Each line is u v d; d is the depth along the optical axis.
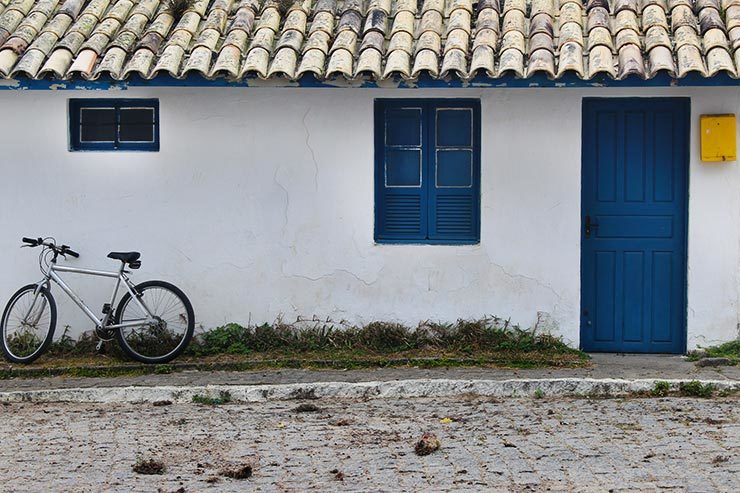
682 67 9.73
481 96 10.71
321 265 10.97
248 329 11.00
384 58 10.45
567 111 10.65
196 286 11.07
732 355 10.46
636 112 10.75
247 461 7.82
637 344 10.89
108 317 10.74
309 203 10.94
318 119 10.88
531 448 7.99
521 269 10.79
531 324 10.80
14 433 8.68
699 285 10.64
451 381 9.73
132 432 8.66
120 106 11.09
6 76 10.30
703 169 10.58
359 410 9.25
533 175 10.73
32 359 10.65
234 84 10.53
